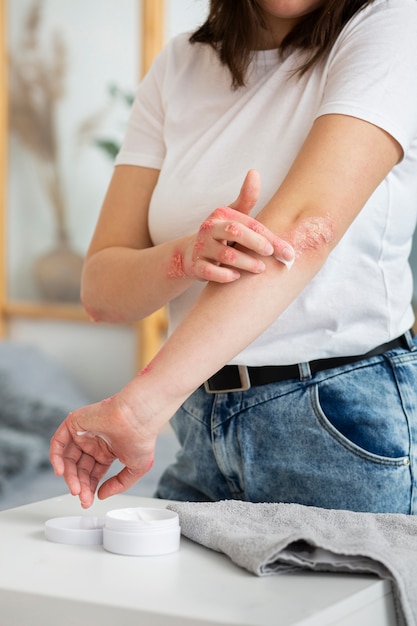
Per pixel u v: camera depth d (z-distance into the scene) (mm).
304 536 786
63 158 3457
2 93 3518
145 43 3240
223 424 1098
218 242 889
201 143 1158
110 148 3359
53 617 729
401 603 751
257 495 1093
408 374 1103
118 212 1255
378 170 979
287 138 1090
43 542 897
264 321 895
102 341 3402
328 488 1058
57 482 2432
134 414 870
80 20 3375
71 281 3473
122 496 1119
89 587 749
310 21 1105
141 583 761
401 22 1041
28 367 3158
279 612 684
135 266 1113
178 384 870
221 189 1111
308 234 917
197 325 880
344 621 718
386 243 1096
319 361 1077
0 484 2371
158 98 1264
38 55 3463
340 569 790
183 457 1180
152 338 3270
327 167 953
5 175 3555
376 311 1089
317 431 1056
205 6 1325
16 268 3574
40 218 3518
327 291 1063
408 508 1082
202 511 939
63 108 3439
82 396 3180
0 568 804
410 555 807
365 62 1008
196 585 756
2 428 2805
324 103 1006
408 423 1081
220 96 1188
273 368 1075
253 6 1131
